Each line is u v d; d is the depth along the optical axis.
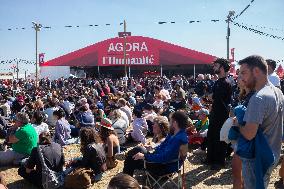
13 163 8.60
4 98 19.23
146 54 42.75
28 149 8.56
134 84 30.86
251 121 3.44
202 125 9.57
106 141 8.10
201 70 46.41
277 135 3.61
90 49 43.12
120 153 9.29
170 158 6.08
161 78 32.50
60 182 6.82
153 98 16.53
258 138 3.51
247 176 3.66
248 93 3.92
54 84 37.06
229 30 22.08
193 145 9.66
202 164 8.06
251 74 3.58
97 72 47.59
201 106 12.06
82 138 7.15
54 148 7.05
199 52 42.72
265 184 3.68
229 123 5.10
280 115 3.60
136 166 6.57
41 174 6.93
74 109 13.94
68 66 44.62
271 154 3.48
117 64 42.62
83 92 21.52
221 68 7.35
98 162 7.09
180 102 13.48
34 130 8.72
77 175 6.55
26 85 37.22
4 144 9.26
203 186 6.79
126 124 10.43
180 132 6.18
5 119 13.59
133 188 2.15
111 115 10.38
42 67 47.53
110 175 7.62
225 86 7.34
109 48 42.94
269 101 3.45
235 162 4.73
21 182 7.63
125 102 13.05
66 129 10.55
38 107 14.22
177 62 42.69
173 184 6.81
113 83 34.78
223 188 6.64
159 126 7.72
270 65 6.25
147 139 11.18
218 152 7.72
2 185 5.11
